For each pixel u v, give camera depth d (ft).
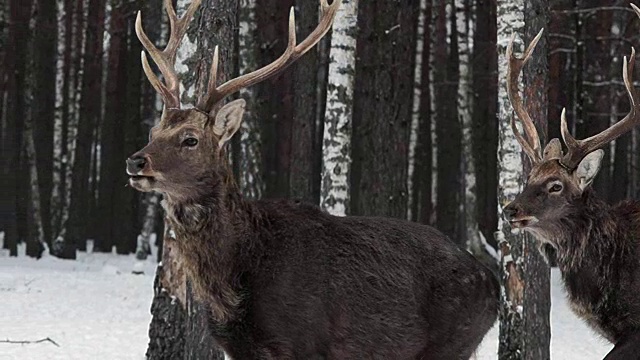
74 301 53.62
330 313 23.40
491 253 72.13
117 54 84.58
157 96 78.79
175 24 25.32
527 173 32.63
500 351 32.65
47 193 89.76
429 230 25.89
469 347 25.59
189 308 29.40
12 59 84.23
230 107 23.22
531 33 32.71
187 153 22.63
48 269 70.79
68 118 88.74
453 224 79.36
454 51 84.94
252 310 22.86
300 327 23.04
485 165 80.23
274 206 24.25
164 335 30.68
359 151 68.95
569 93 73.46
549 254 27.25
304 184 63.46
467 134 73.05
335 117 41.93
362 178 54.29
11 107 83.25
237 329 23.00
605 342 31.07
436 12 76.48
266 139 80.28
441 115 86.02
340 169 41.63
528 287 31.96
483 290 25.61
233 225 23.06
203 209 22.84
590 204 26.40
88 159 89.25
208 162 22.88
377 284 23.91
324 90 80.59
